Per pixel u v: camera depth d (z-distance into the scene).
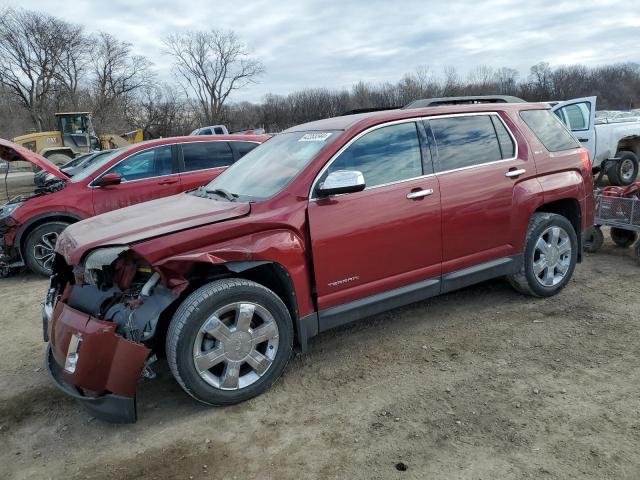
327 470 2.62
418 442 2.78
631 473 2.45
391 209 3.71
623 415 2.90
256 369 3.28
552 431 2.80
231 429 3.03
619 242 6.30
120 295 3.12
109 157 7.12
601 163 10.73
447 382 3.38
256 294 3.21
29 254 6.60
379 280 3.74
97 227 3.49
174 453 2.84
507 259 4.36
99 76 60.94
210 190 4.14
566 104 10.88
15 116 59.50
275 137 4.55
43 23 57.25
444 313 4.54
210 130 25.89
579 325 4.12
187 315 2.99
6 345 4.52
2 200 16.98
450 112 4.17
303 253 3.41
